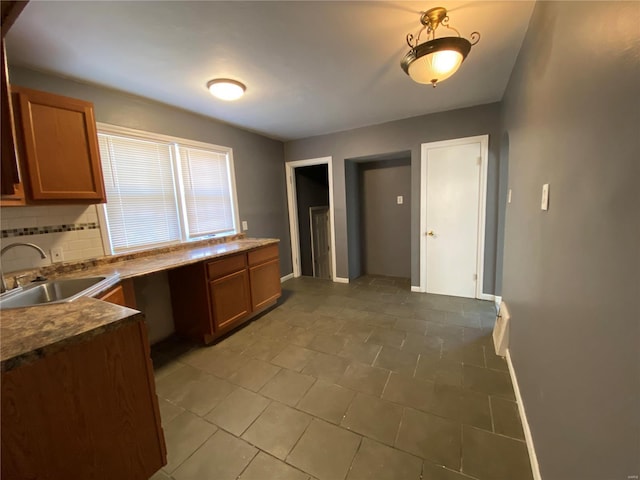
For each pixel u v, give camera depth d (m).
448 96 2.81
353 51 1.90
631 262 0.58
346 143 3.96
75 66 1.94
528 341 1.50
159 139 2.72
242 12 1.48
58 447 0.94
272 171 4.27
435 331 2.59
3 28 0.72
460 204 3.37
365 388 1.84
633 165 0.58
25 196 1.68
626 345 0.60
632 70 0.59
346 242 4.25
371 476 1.25
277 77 2.24
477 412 1.59
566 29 1.02
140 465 1.16
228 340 2.58
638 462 0.55
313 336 2.59
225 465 1.34
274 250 3.30
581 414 0.83
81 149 1.90
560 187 1.06
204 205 3.25
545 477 1.11
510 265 2.13
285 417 1.62
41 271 1.87
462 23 1.66
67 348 0.94
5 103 0.73
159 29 1.59
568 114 0.99
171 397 1.83
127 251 2.50
